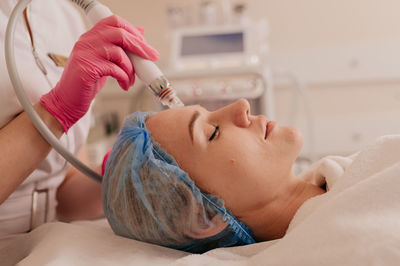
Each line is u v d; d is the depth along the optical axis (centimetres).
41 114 70
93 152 195
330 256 50
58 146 69
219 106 191
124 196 70
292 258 53
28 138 68
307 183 79
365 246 49
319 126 250
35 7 88
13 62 65
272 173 72
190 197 66
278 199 73
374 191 55
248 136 73
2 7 81
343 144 250
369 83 244
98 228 81
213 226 68
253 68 183
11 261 78
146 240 73
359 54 239
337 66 242
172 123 74
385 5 234
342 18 239
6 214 82
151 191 68
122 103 261
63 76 70
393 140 69
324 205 58
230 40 213
